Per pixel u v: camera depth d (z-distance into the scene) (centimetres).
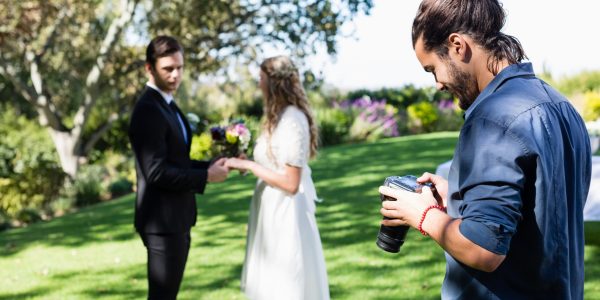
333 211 698
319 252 335
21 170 1328
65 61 1513
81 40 1476
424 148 1219
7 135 1727
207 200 844
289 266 321
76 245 650
